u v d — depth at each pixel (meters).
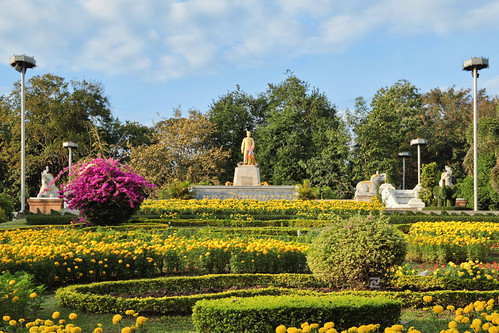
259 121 46.31
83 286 7.29
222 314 5.20
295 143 40.31
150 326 6.02
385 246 7.28
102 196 15.48
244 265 8.88
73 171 16.08
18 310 5.86
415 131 42.69
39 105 39.88
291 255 9.00
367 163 38.97
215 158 40.06
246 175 29.75
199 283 8.00
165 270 9.93
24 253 8.33
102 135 42.50
